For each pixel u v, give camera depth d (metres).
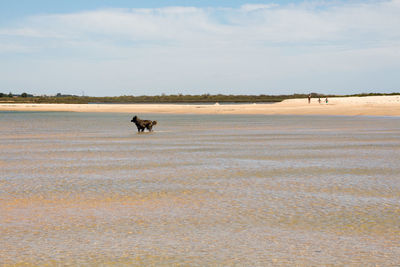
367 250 7.54
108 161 18.22
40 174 15.08
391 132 32.75
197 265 6.94
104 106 133.88
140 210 10.22
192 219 9.46
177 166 16.70
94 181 13.75
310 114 71.81
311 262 7.03
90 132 35.59
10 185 13.16
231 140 27.41
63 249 7.66
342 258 7.18
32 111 109.31
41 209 10.32
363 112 71.12
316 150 21.61
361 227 8.84
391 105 83.56
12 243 7.96
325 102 113.75
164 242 7.99
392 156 19.16
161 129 38.62
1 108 126.25
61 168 16.39
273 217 9.58
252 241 8.03
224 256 7.30
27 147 24.03
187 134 32.62
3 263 7.06
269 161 17.88
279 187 12.66
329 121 50.25
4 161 18.41
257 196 11.55
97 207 10.49
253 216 9.69
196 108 99.50
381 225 8.96
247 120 54.16
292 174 14.77
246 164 17.08
